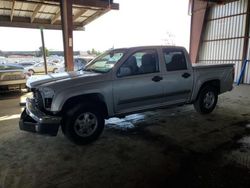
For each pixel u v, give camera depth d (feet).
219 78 16.51
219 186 7.82
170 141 11.83
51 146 11.42
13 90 27.45
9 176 8.58
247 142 11.57
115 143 11.68
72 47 27.22
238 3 38.65
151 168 9.09
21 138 12.55
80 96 11.23
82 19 41.11
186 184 7.97
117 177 8.48
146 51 13.06
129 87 12.22
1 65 26.81
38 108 11.09
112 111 12.02
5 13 36.50
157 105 13.74
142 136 12.62
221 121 15.16
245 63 37.42
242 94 25.86
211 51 44.91
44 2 30.35
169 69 13.83
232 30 40.22
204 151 10.57
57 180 8.30
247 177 8.36
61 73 13.39
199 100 16.10
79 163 9.60
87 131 11.49
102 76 11.51
